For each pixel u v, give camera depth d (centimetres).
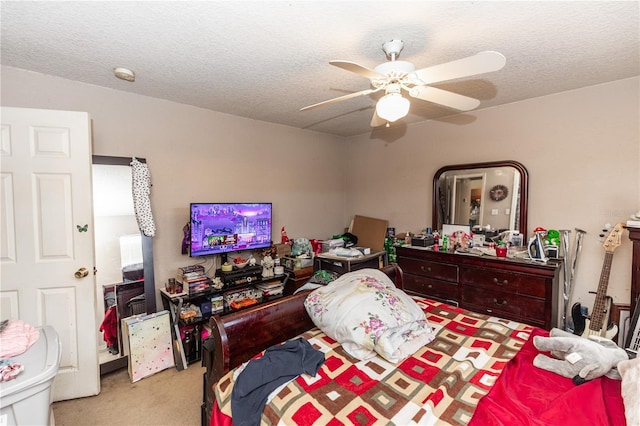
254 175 353
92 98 244
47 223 202
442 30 167
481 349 151
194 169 303
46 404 123
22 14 150
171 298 256
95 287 219
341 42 180
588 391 118
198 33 169
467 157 330
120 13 150
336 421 103
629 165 240
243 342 150
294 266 348
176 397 214
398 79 158
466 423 103
